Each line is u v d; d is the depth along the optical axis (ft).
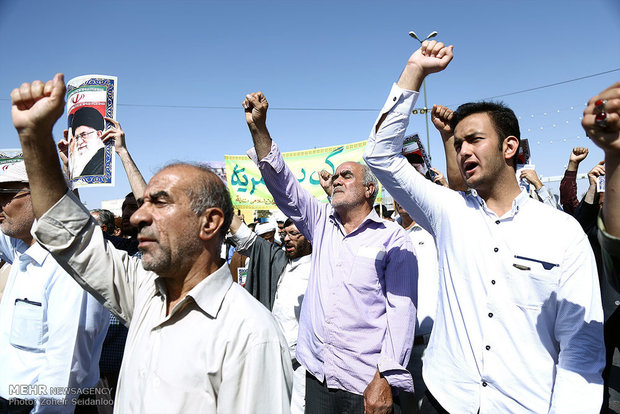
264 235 17.61
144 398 3.96
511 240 5.07
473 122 5.31
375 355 7.20
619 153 3.12
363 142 16.79
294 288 11.43
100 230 5.26
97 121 8.00
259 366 3.99
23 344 6.77
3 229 6.99
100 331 7.22
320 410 7.54
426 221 6.23
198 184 4.50
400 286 7.24
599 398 4.20
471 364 5.06
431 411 5.56
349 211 8.22
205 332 4.12
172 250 4.33
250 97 7.33
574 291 4.61
